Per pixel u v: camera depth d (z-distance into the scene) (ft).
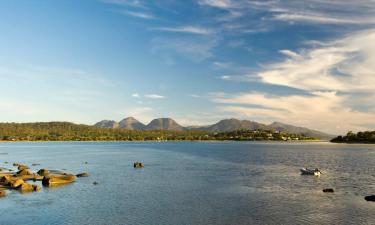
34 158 540.93
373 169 370.73
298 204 192.95
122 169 364.79
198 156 580.30
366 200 202.59
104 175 311.27
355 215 171.01
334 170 360.89
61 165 417.49
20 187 234.99
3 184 251.60
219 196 214.90
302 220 163.22
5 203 194.70
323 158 537.24
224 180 280.51
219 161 471.21
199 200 203.41
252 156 580.30
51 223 158.51
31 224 157.17
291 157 559.38
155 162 455.63
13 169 371.56
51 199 205.05
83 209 182.29
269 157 555.69
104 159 513.45
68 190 233.35
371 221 161.68
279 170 354.95
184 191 231.30
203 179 286.05
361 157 565.53
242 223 158.51
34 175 295.28
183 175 312.09
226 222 160.04
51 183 253.44
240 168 375.25
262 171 345.51
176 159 510.17
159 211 178.19
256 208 184.24
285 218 166.30
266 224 157.17
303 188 242.99
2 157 564.30
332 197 211.61
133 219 164.35
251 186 250.98
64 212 176.24
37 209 182.09
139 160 490.49
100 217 167.53
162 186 250.78
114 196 214.28
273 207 186.50
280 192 227.81
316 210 180.24
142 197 211.61
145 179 285.43
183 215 171.01
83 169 366.63
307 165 415.64
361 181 277.44
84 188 241.14
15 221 161.68
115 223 158.30
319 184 260.83
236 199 206.08
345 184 261.85
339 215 171.12
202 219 164.45
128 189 238.07
